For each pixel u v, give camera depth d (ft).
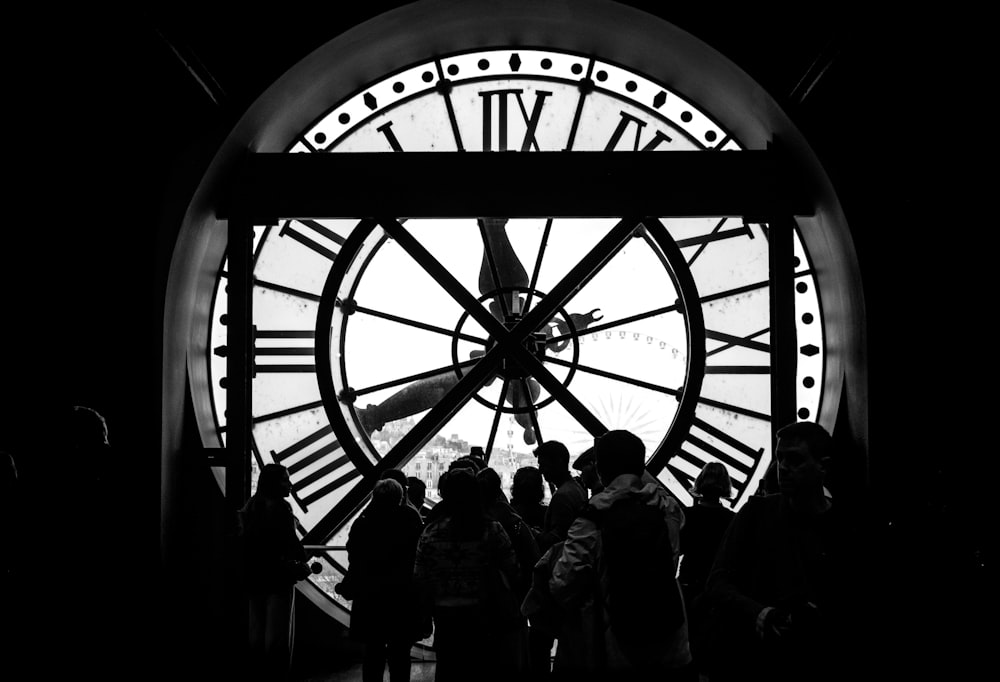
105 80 21.21
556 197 22.65
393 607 17.11
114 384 20.88
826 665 9.65
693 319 25.80
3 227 20.90
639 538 10.96
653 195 22.68
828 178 21.42
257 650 18.49
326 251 26.23
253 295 24.77
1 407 20.63
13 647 13.01
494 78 26.11
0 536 13.14
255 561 18.47
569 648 11.28
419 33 24.25
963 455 20.44
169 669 21.39
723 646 10.44
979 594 10.81
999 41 19.95
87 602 13.25
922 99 21.22
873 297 21.15
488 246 28.22
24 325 20.83
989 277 20.70
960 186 20.90
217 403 25.09
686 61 23.73
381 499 17.49
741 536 10.51
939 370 20.84
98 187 21.17
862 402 21.49
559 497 17.49
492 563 14.87
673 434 25.70
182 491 22.94
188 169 21.47
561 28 24.70
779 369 22.36
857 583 9.93
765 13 22.12
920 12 19.72
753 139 24.84
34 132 21.06
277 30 22.03
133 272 21.02
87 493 13.42
